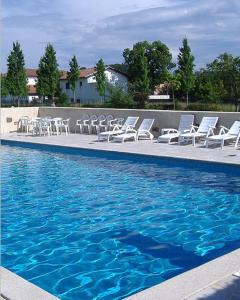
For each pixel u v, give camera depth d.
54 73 46.38
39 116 20.75
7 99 49.59
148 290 3.70
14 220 7.24
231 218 7.07
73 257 5.54
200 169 10.83
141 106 35.88
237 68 39.66
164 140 14.48
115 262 5.34
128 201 8.23
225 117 13.68
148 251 5.69
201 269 4.12
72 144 14.70
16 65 46.34
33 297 3.64
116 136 14.74
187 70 44.16
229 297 3.54
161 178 10.09
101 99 55.44
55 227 6.82
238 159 10.69
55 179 10.37
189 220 7.00
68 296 4.45
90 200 8.39
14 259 5.52
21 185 9.81
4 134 18.95
